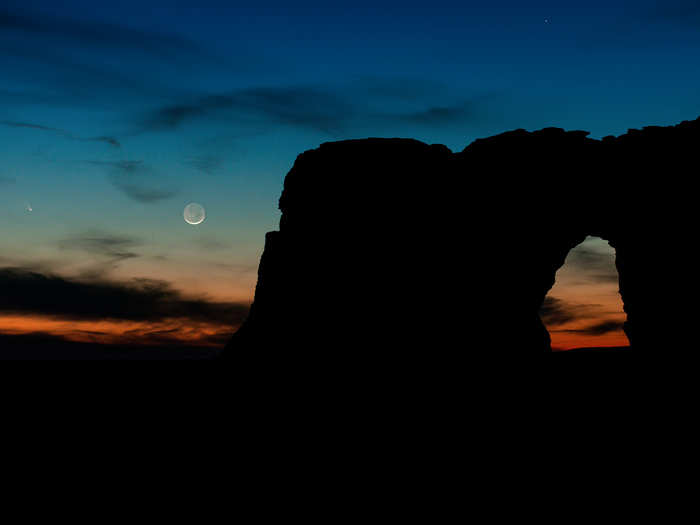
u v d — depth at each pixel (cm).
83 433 3194
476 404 3616
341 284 4134
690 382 3806
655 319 4212
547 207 4194
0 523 1928
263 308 4447
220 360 4503
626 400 3744
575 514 2000
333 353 3959
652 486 2259
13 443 2980
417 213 4188
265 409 3638
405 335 3950
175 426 3356
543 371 4047
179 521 1956
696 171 4141
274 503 2125
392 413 3438
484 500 2153
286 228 4512
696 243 4078
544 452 2762
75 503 2109
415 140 4384
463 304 4053
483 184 4219
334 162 4362
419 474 2462
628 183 4241
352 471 2508
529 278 4209
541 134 4281
